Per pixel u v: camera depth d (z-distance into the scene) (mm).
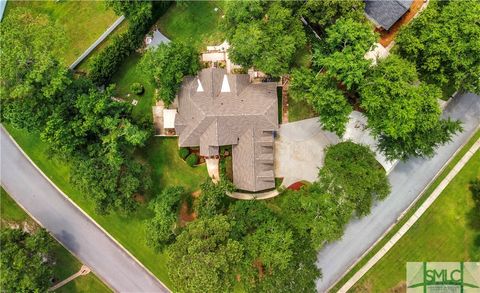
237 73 50688
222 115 46875
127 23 52250
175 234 47000
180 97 49125
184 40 51594
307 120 50625
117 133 45281
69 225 53250
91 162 45469
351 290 50531
